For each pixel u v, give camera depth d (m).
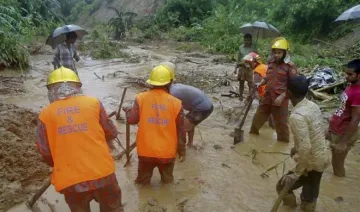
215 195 4.59
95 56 16.97
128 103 8.59
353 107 4.44
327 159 3.88
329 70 10.27
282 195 3.70
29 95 9.33
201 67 14.17
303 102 3.76
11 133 5.67
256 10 24.44
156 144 4.44
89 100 3.41
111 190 3.46
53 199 4.41
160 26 29.52
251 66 7.57
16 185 4.51
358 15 6.71
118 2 47.16
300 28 19.36
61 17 31.98
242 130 6.35
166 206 4.34
